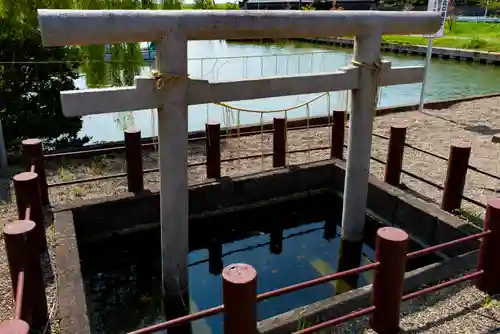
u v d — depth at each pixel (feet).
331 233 19.40
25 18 24.63
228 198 18.76
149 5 30.27
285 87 13.12
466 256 12.84
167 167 12.12
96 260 16.48
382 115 31.42
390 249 9.17
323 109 40.70
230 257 17.47
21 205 12.84
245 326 7.88
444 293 11.42
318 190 20.57
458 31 100.17
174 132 11.81
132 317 13.71
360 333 9.95
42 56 25.02
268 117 38.47
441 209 15.96
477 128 28.04
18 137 25.49
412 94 50.14
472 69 69.36
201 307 13.99
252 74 51.62
